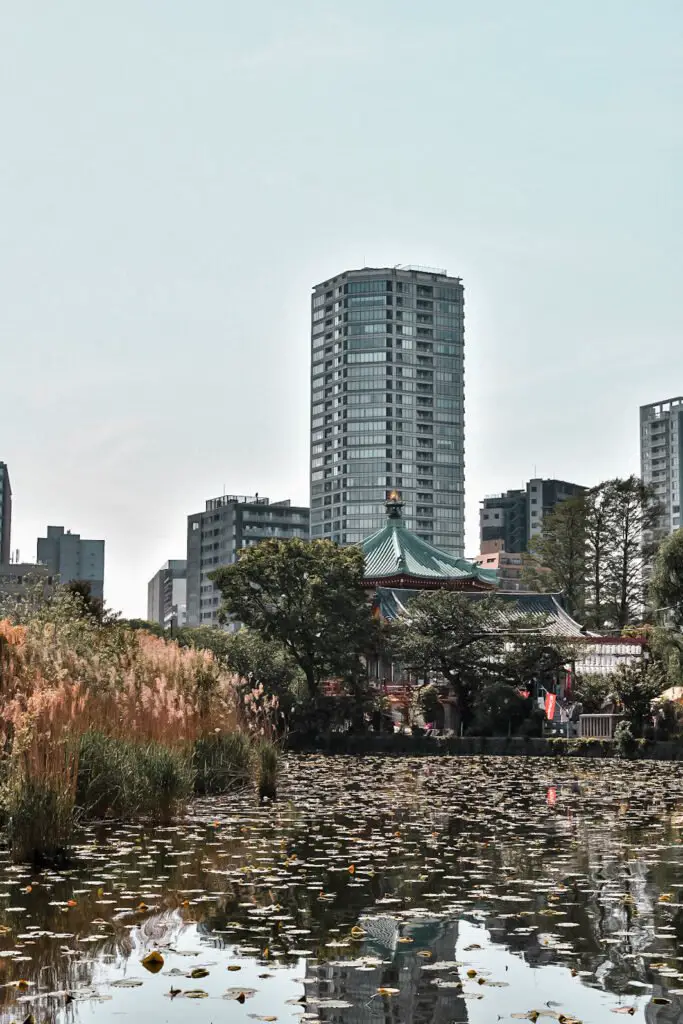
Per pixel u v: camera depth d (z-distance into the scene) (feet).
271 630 224.12
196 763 104.83
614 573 368.27
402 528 290.97
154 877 60.39
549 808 101.55
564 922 50.14
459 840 77.30
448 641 226.17
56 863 64.23
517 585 591.78
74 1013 36.94
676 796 116.06
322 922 49.90
